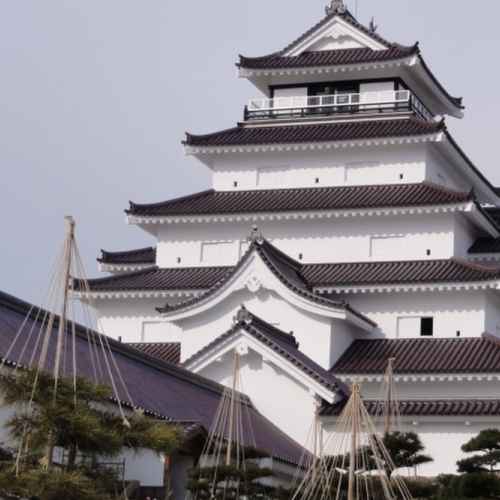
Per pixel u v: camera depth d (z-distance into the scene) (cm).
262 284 6888
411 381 6662
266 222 7525
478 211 7269
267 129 7900
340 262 7388
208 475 4588
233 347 6544
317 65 7931
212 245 7631
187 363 6594
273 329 6719
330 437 6397
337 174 7656
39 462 3409
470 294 7000
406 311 7069
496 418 6312
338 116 7825
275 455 5709
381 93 7819
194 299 6969
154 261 7919
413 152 7562
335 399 6431
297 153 7731
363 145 7575
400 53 7825
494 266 7569
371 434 4603
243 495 4753
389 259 7325
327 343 6788
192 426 4831
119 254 8069
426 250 7269
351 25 8006
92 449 3391
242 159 7825
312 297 6800
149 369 5656
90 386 3478
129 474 4644
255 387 6550
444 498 4847
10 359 4238
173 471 4862
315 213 7381
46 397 3372
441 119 7444
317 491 4762
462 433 6369
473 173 8100
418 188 7444
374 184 7588
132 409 4744
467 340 6931
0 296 4694
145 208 7662
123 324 7556
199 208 7575
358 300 7138
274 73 8019
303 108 7912
